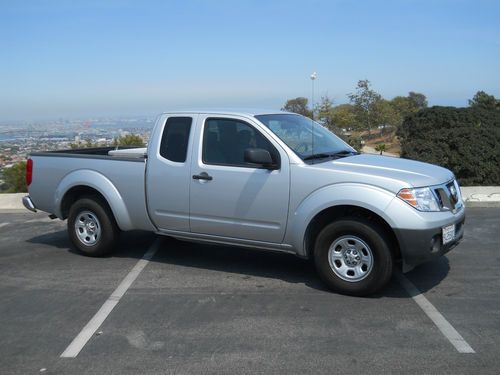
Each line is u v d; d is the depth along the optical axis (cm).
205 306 511
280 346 419
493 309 488
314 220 541
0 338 448
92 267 654
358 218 518
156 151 627
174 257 689
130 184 645
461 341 420
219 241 600
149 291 558
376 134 4881
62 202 706
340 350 409
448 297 521
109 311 503
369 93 4672
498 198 1015
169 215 623
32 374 384
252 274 610
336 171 524
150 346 425
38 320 486
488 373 370
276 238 560
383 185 502
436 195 510
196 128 605
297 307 502
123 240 785
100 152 846
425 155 1328
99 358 406
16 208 1064
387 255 505
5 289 578
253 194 561
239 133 583
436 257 505
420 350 406
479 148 1298
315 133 632
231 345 423
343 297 527
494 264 631
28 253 736
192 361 397
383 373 372
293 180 540
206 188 589
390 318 470
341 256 530
